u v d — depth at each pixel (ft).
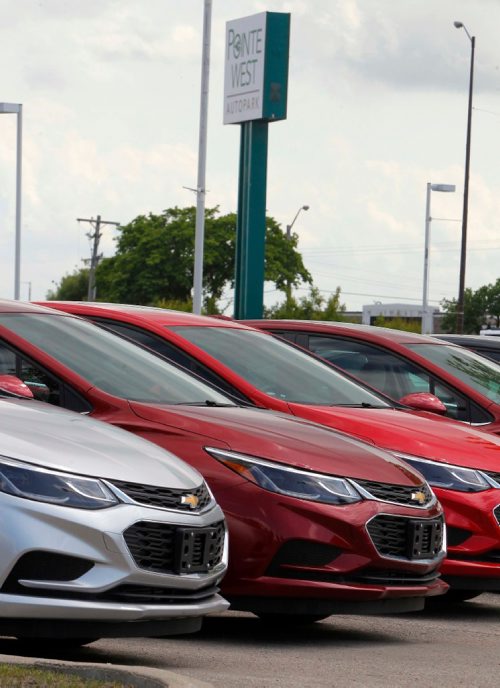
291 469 32.65
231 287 362.12
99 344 37.29
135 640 32.65
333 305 246.47
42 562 26.00
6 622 26.18
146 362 37.65
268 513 32.09
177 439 32.99
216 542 29.66
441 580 36.40
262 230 124.16
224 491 32.24
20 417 28.48
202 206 166.71
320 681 28.25
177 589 28.17
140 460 28.55
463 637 36.99
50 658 29.53
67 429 28.66
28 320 36.76
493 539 39.73
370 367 51.49
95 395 33.99
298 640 34.45
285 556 32.24
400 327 254.47
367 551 32.96
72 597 26.27
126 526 26.96
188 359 41.93
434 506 35.53
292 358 45.34
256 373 43.24
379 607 33.63
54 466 26.61
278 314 248.11
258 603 32.42
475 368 52.42
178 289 357.61
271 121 124.36
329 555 32.55
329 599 32.68
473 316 401.90
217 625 35.96
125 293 359.66
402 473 34.99
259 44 123.44
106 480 27.20
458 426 43.06
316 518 32.37
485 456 40.73
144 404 33.99
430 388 50.42
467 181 233.76
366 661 31.58
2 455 26.21
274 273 355.97
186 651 31.50
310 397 42.91
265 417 35.37
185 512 28.37
